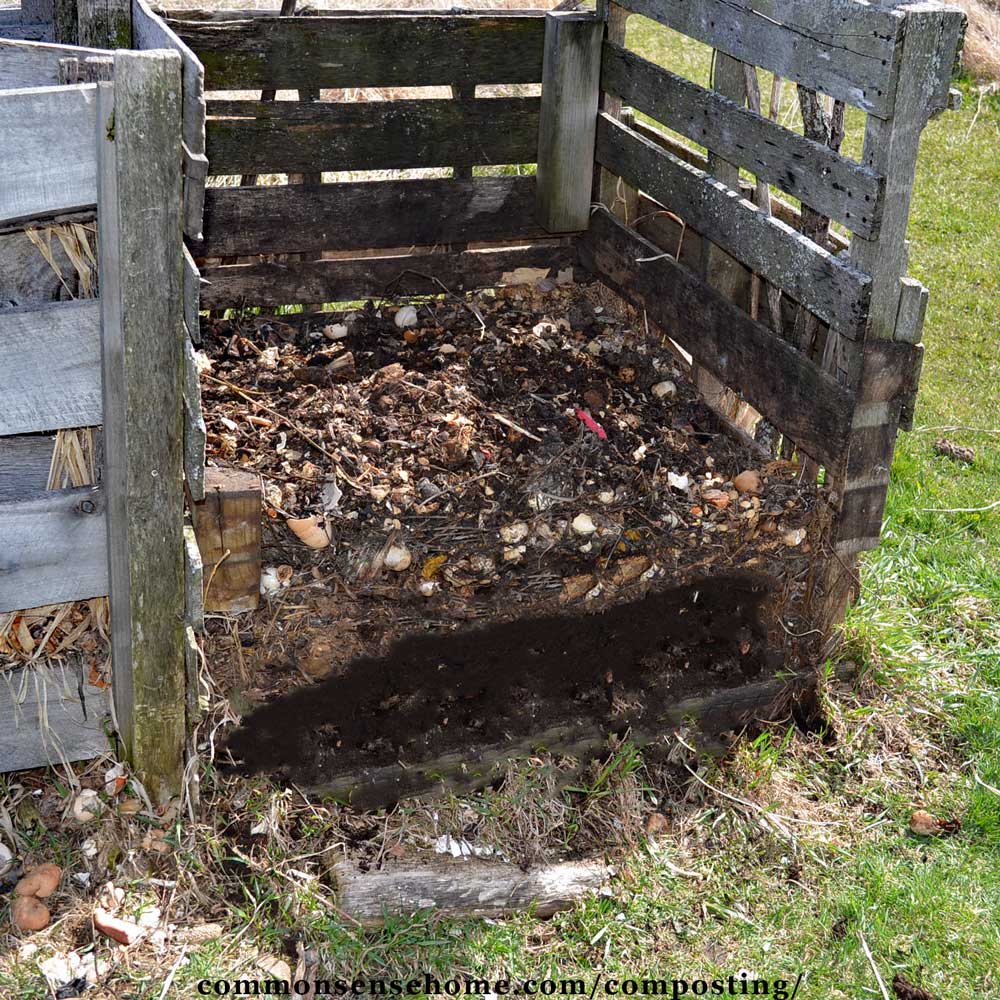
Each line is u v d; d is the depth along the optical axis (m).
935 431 5.29
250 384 3.73
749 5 3.21
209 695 2.85
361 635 2.99
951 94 2.75
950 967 2.86
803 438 3.32
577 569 3.13
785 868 3.12
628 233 4.13
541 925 2.93
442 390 3.71
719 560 3.26
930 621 4.04
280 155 4.02
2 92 2.09
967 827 3.27
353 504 3.07
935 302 6.62
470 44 4.06
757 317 3.65
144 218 2.20
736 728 3.47
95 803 2.82
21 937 2.64
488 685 3.17
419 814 3.09
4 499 2.58
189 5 5.88
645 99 3.84
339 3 6.27
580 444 3.44
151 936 2.68
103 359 2.38
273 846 2.91
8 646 2.71
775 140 3.19
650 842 3.13
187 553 2.55
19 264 2.40
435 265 4.41
